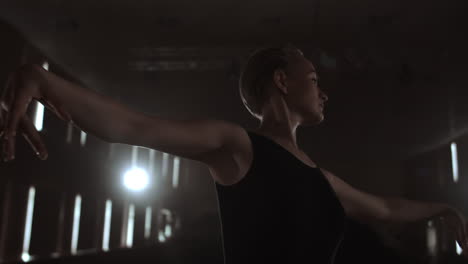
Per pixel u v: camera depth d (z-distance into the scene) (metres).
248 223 0.80
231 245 0.81
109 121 0.66
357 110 14.48
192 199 18.89
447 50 10.02
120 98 13.64
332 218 0.85
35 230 9.29
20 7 8.35
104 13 8.70
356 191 1.15
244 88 1.03
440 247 12.04
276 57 0.99
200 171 19.22
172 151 0.74
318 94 0.98
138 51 10.43
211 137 0.76
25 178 8.42
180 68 11.45
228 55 10.61
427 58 10.50
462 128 14.74
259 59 1.00
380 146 18.00
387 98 13.29
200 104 14.45
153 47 10.24
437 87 12.11
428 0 8.12
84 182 11.52
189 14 8.89
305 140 17.77
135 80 12.41
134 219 15.58
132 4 8.45
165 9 8.65
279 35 9.76
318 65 10.66
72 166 10.73
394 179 19.02
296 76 0.97
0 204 7.71
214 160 0.82
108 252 10.91
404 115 14.58
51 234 9.79
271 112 0.97
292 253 0.79
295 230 0.80
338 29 9.41
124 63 11.13
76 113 0.64
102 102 0.66
